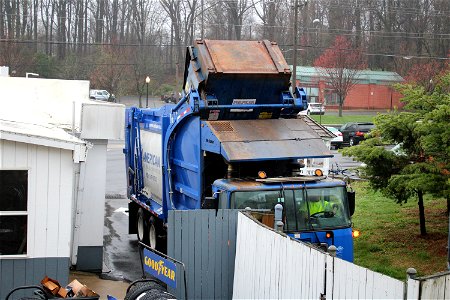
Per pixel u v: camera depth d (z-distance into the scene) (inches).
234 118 530.0
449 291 257.8
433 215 673.6
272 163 501.0
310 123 536.1
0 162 397.4
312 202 459.8
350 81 2140.7
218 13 2608.3
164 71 2699.3
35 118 564.4
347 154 586.2
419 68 2047.2
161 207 597.3
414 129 534.0
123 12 2733.8
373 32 2504.9
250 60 528.1
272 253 359.9
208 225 420.5
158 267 426.9
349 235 462.3
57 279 408.5
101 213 540.1
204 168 512.4
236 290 416.5
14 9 2556.6
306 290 320.5
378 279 266.4
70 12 2758.4
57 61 2519.7
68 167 407.5
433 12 2512.3
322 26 2667.3
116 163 1245.1
